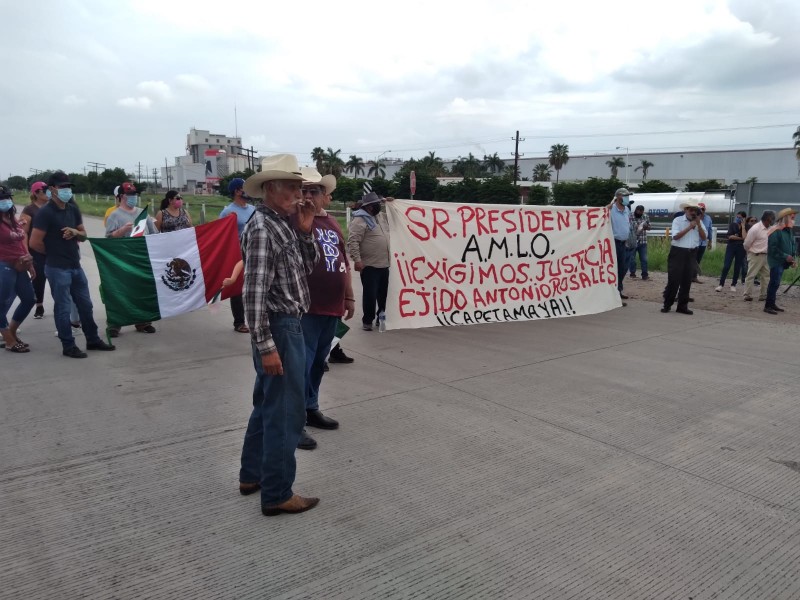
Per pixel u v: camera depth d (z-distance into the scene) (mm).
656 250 17734
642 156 111188
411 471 3865
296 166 3252
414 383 5664
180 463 3961
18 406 4941
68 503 3426
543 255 8602
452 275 7914
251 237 3070
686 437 4477
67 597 2623
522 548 3035
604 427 4641
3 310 6492
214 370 6035
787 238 9359
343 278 4258
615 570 2865
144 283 7020
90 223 28359
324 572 2822
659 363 6473
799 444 4375
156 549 2992
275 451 3223
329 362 6328
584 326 8383
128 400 5125
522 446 4270
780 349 7156
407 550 3002
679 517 3354
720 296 11359
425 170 102250
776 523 3309
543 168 113750
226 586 2711
